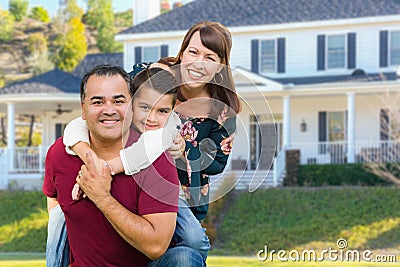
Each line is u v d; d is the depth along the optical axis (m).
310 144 22.25
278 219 16.52
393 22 23.58
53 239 3.67
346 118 23.83
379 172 19.33
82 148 3.31
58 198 3.46
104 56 31.00
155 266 3.52
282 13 24.89
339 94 22.84
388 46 23.61
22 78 69.06
